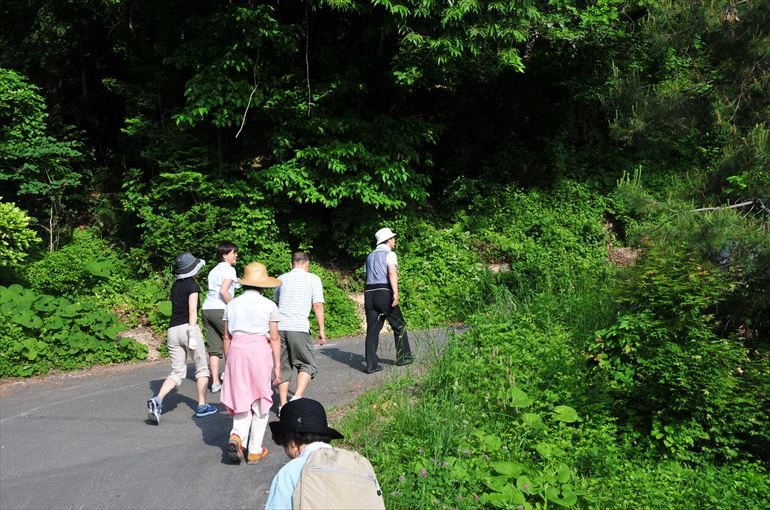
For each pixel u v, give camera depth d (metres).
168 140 13.12
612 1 15.62
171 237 12.40
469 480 5.29
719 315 8.13
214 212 12.65
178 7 13.79
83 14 15.80
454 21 11.78
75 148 14.27
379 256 8.80
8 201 13.39
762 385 6.57
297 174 13.09
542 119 18.08
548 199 16.73
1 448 6.22
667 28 9.53
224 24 12.28
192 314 6.95
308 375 6.84
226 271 7.68
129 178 13.39
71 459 5.92
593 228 15.97
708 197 8.95
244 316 5.79
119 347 10.13
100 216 14.27
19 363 9.19
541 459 5.96
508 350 8.02
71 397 8.04
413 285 13.52
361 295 13.85
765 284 7.91
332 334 12.24
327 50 13.84
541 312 9.60
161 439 6.46
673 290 6.73
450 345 8.21
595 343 7.23
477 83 18.16
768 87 8.85
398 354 8.75
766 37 8.59
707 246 7.95
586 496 5.39
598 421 6.69
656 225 8.57
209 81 12.42
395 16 12.24
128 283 12.37
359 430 6.30
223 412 7.39
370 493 2.79
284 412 3.11
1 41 15.74
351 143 13.10
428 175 15.17
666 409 6.53
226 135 14.16
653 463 6.24
